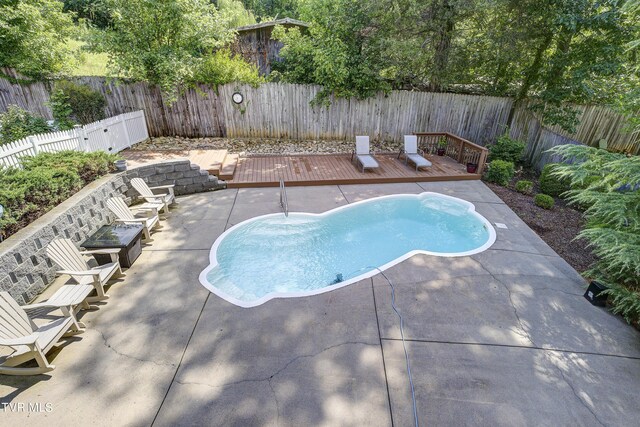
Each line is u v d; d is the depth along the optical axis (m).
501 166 8.83
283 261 5.54
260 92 10.68
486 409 2.94
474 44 10.27
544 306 4.32
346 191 8.12
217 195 7.66
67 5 17.67
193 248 5.46
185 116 10.70
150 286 4.50
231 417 2.80
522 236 6.18
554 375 3.32
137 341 3.58
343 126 11.51
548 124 10.36
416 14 9.49
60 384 3.06
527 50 9.80
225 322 3.89
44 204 4.77
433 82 11.44
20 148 5.71
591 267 5.13
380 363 3.37
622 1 8.00
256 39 14.43
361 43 10.57
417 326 3.89
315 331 3.78
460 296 4.45
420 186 8.61
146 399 2.94
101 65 13.96
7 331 2.94
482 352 3.55
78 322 3.79
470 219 7.11
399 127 11.67
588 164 4.59
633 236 4.09
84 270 4.24
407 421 2.81
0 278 3.58
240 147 10.58
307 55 10.92
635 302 3.91
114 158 6.81
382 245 6.18
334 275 5.27
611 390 3.19
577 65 9.60
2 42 9.41
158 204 6.21
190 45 9.95
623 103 5.66
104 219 5.91
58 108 8.88
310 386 3.10
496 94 11.70
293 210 6.97
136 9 8.78
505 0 8.59
